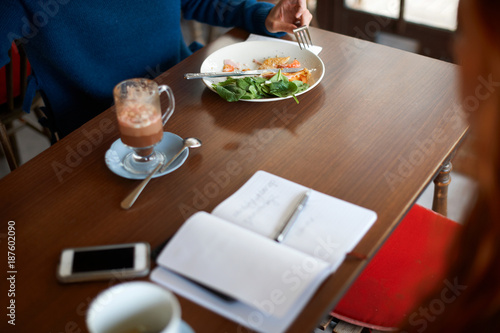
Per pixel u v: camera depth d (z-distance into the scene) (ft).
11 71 5.07
